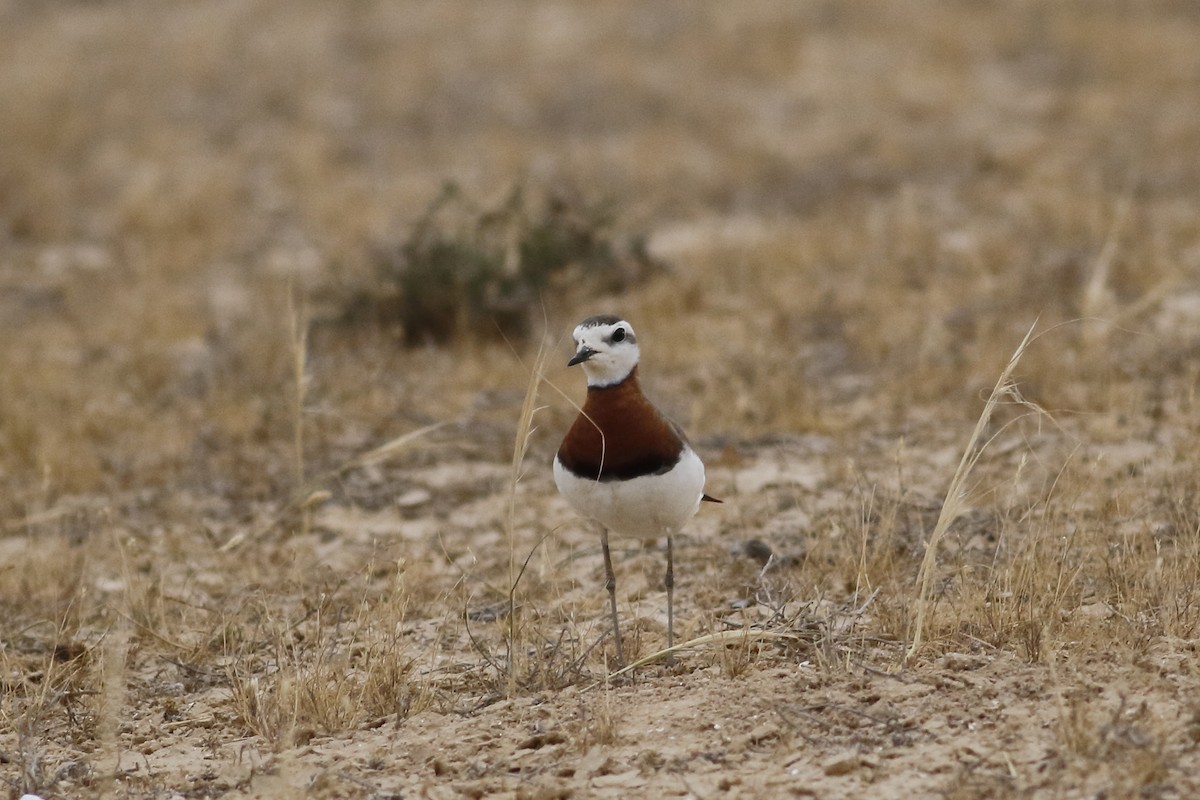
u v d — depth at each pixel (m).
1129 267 17.45
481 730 7.96
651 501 8.19
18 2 38.41
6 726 8.67
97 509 12.91
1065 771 6.78
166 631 9.98
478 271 17.22
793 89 29.53
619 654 8.70
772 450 13.36
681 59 31.62
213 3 38.16
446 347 16.91
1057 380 14.06
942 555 10.21
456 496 12.94
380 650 9.06
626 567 10.98
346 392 15.27
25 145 26.44
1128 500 10.71
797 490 12.23
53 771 7.99
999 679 7.84
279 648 9.06
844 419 13.95
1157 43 30.28
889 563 9.89
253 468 13.76
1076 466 11.38
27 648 9.98
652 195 23.97
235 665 9.22
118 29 35.50
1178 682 7.57
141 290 20.00
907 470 12.31
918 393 14.32
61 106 28.80
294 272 20.55
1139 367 14.26
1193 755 6.82
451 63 32.16
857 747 7.27
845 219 21.41
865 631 8.80
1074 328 15.55
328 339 17.05
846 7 34.47
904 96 28.34
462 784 7.30
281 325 17.64
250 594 10.54
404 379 15.84
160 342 17.73
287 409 14.66
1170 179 22.31
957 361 14.95
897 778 6.94
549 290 17.75
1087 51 30.61
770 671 8.23
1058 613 8.51
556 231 18.28
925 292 17.59
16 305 19.67
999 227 20.20
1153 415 13.07
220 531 12.38
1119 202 20.58
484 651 8.98
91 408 15.22
